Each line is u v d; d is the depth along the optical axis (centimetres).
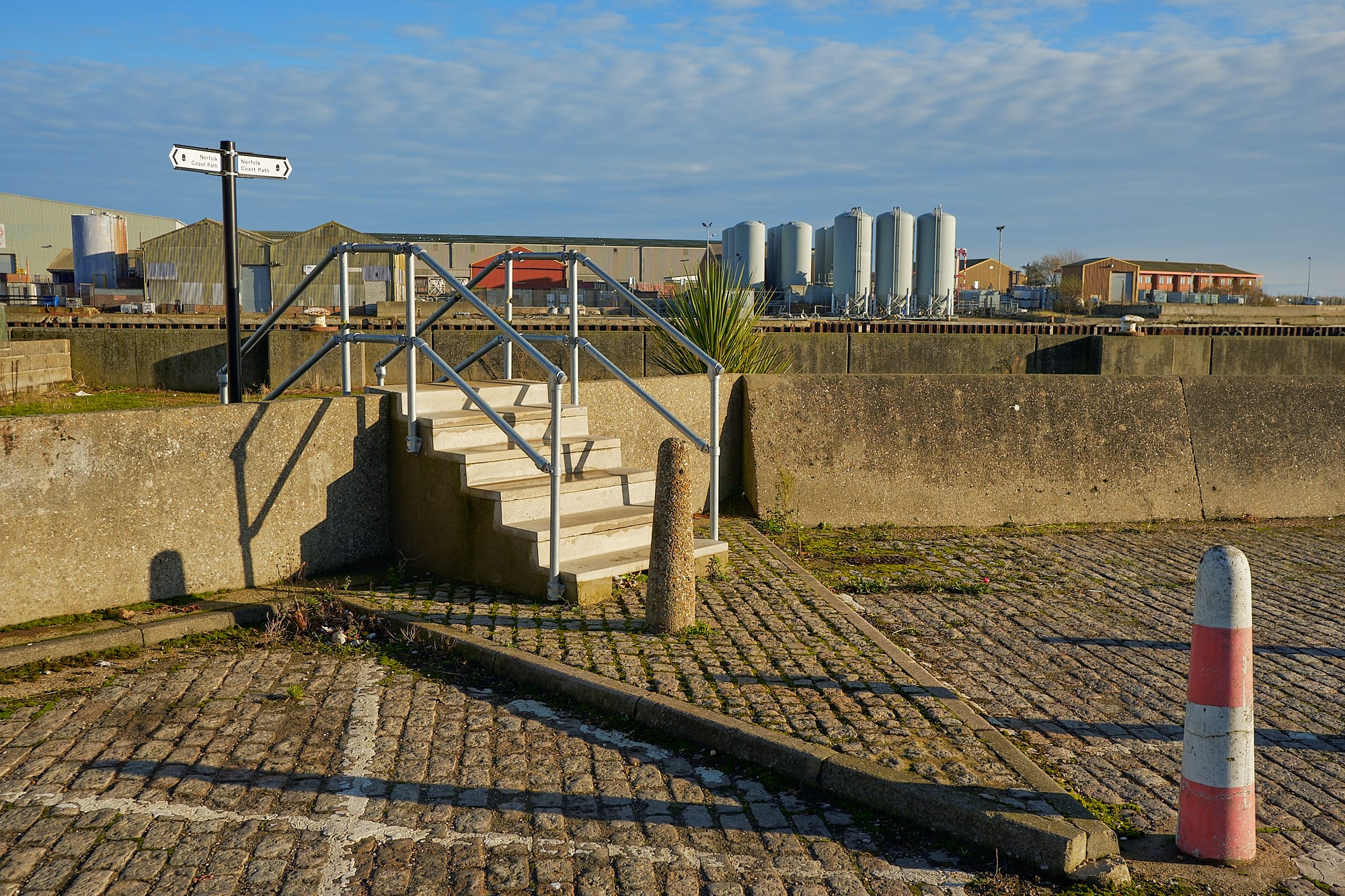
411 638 549
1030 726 459
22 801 366
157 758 405
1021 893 325
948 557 793
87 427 561
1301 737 455
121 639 531
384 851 339
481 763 410
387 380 1510
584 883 323
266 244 4403
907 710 454
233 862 330
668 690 469
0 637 526
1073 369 1580
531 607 597
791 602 630
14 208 6975
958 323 1789
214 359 1518
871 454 929
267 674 505
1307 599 685
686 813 374
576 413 755
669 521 551
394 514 704
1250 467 980
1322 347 1597
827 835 361
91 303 4606
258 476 636
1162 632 605
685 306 1150
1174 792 396
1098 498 952
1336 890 329
